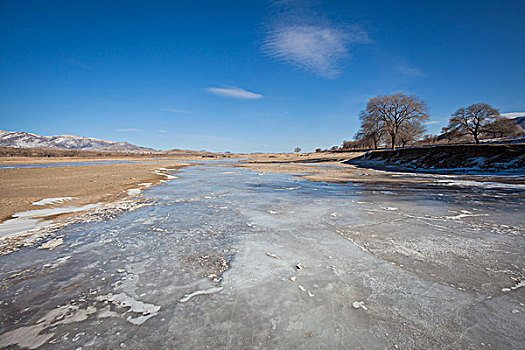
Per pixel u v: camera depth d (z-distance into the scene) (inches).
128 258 179.0
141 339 101.0
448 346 94.1
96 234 230.2
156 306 123.1
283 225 252.1
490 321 107.5
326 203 355.3
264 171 1007.6
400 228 237.9
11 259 178.5
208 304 124.2
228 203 359.9
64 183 562.6
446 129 1546.5
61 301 128.1
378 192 451.5
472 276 145.9
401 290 133.1
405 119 1492.4
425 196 405.1
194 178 729.6
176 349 95.2
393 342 96.9
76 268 164.4
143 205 349.4
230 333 103.6
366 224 252.2
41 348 96.3
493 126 1349.7
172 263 170.2
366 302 123.2
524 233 218.5
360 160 1459.2
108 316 115.7
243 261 171.6
